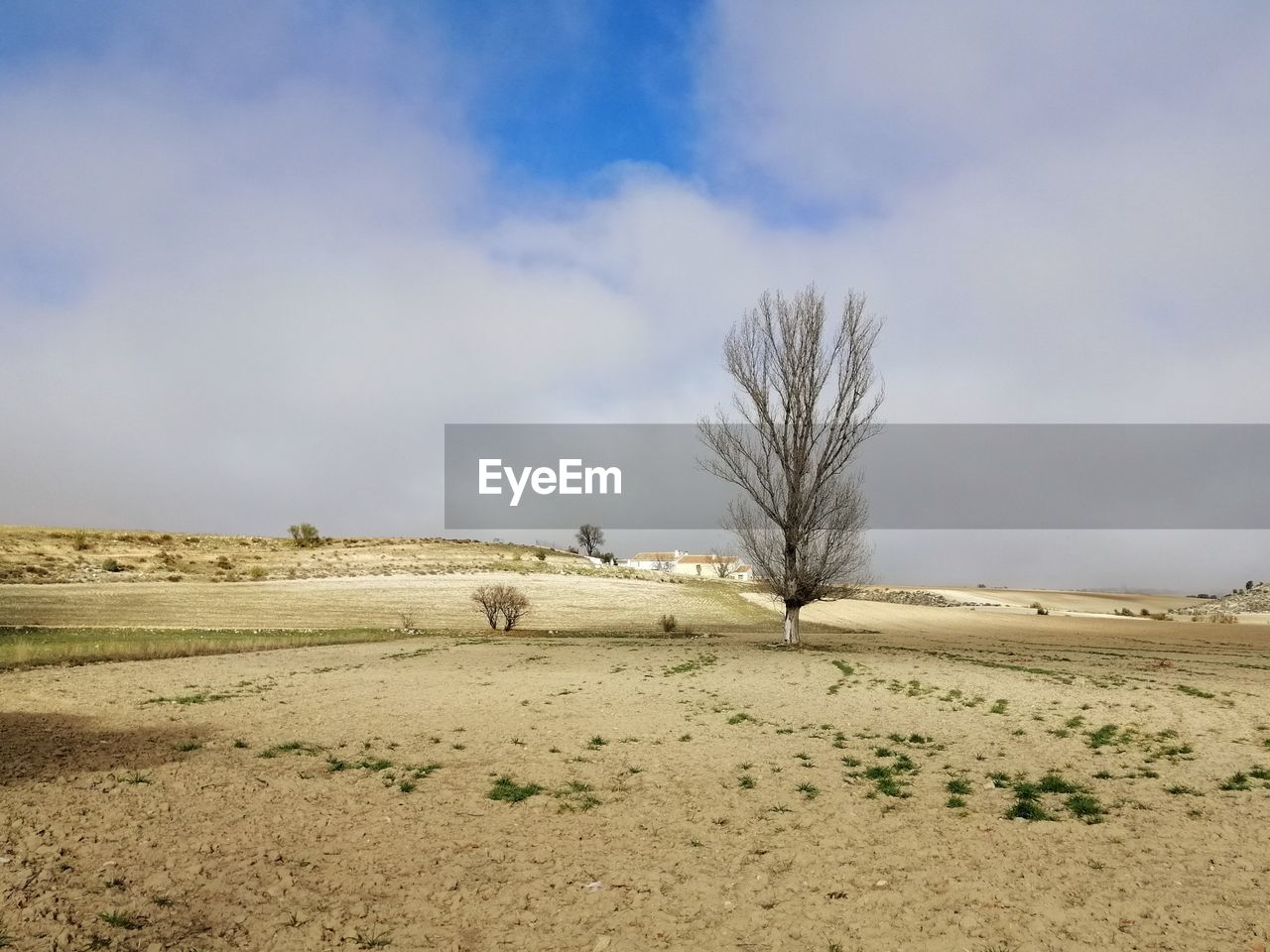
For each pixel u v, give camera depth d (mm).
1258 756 13180
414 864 8109
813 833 9188
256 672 24219
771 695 20047
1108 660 31141
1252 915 6910
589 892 7465
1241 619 77312
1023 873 7965
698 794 10812
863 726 15844
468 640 40594
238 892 7273
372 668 25766
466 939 6484
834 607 76125
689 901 7281
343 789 10766
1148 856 8445
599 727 15609
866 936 6590
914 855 8492
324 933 6520
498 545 132625
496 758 12883
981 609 88125
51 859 7812
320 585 71938
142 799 9977
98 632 39656
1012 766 12523
